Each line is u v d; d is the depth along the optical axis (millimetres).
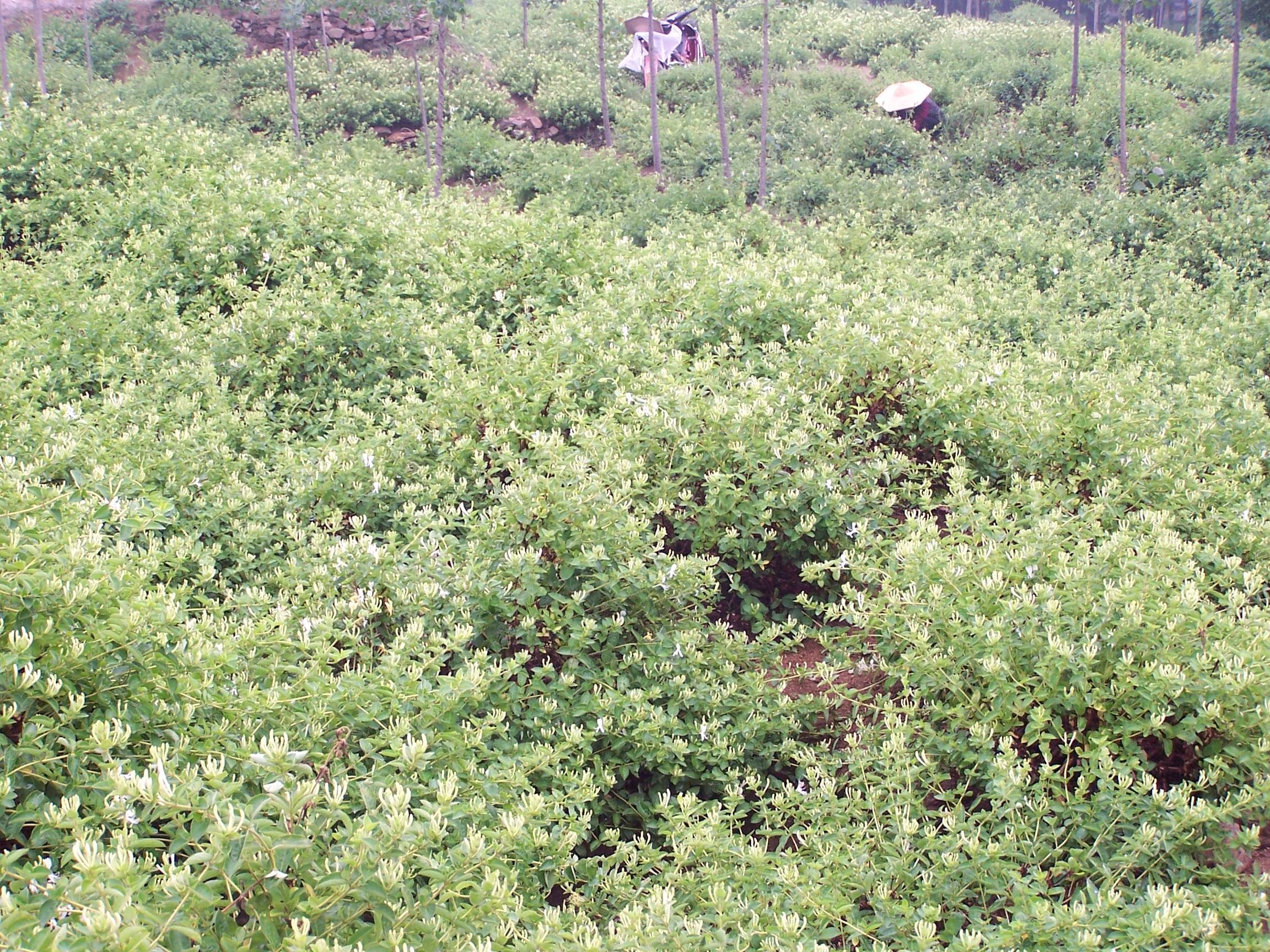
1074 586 4316
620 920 3277
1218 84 23500
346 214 10477
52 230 11828
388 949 2457
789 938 3064
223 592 5277
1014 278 12758
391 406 7203
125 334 8078
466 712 4090
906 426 6961
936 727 4438
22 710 2986
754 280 8523
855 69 26703
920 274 12641
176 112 18938
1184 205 15766
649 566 5039
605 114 20219
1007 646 4094
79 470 5277
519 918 3027
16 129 13266
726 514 5688
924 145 20109
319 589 4719
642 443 6117
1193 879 3463
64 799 2680
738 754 4336
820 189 17297
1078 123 19797
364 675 3912
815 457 5984
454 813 2771
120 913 2199
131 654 3273
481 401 6867
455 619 4574
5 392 6367
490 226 10641
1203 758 3855
